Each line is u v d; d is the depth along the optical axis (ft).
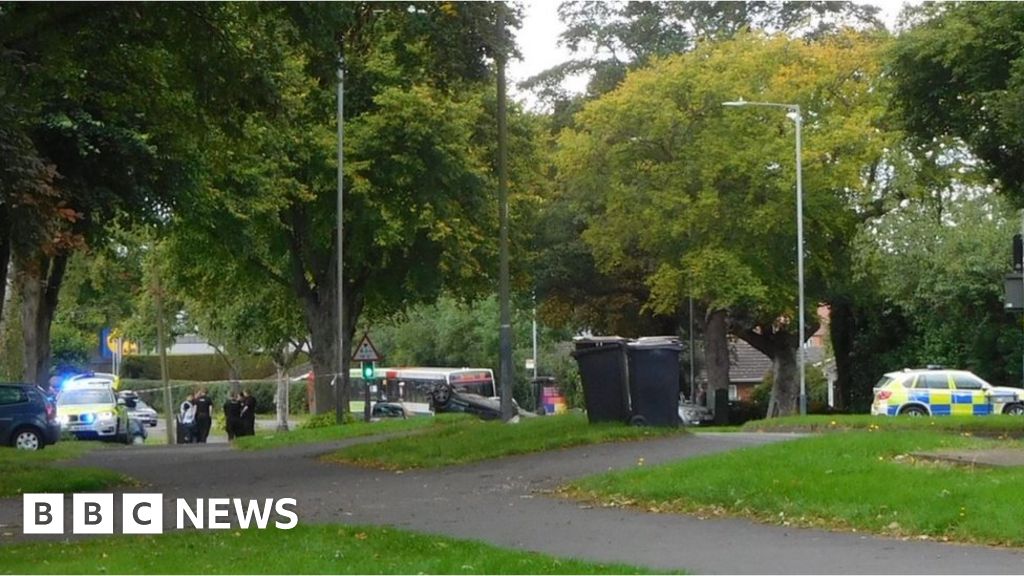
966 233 156.76
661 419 69.15
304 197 121.90
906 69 93.09
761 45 167.43
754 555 35.63
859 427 85.81
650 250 167.94
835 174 154.92
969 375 137.18
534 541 39.27
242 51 65.46
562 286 189.37
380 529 41.16
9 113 51.42
